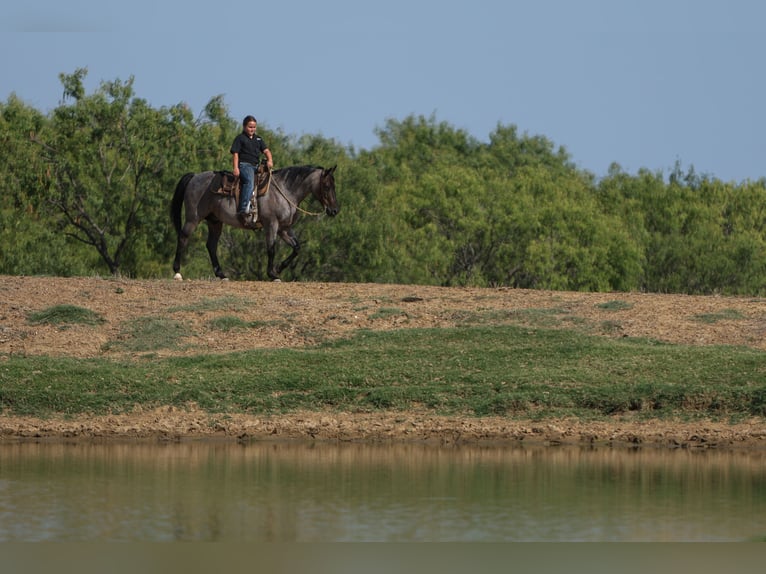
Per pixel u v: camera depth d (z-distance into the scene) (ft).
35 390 58.49
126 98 125.18
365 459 49.52
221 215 76.33
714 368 59.82
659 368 60.13
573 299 73.15
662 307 70.95
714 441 53.16
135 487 43.06
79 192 124.06
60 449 51.65
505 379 59.57
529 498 41.78
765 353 62.03
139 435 54.85
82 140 123.54
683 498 41.83
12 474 45.50
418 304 71.92
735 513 39.60
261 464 48.08
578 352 62.44
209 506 39.96
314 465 47.98
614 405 56.95
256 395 58.70
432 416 56.70
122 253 127.85
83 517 38.01
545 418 56.34
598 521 38.34
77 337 66.28
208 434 55.06
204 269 129.08
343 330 67.67
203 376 60.64
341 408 57.82
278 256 133.90
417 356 62.75
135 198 124.06
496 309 70.59
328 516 38.68
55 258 122.31
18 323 67.87
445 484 44.09
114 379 59.88
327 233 134.31
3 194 121.19
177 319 68.85
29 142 122.21
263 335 67.15
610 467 47.83
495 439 54.03
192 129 126.82
